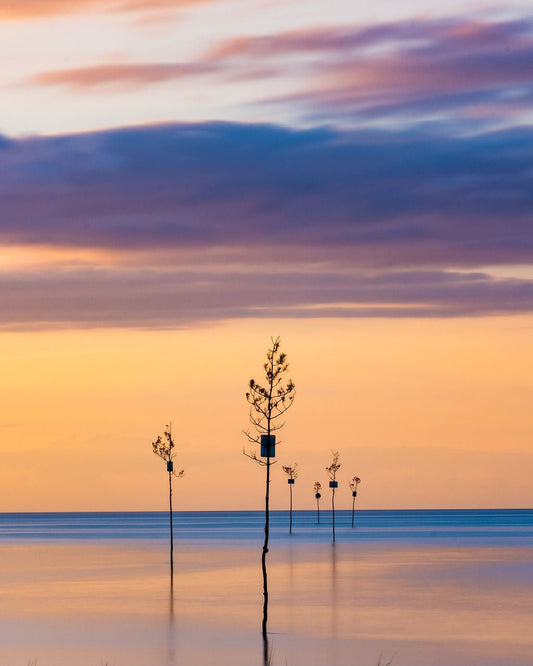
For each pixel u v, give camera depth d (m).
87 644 50.28
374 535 175.00
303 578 84.75
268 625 56.81
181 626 56.34
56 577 87.31
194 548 132.00
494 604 66.69
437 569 93.81
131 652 48.00
